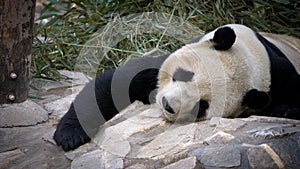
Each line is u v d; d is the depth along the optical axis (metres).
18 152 6.97
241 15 10.95
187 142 6.73
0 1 7.54
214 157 6.23
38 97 8.86
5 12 7.62
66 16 11.61
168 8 10.90
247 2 11.41
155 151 6.66
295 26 11.33
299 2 11.33
